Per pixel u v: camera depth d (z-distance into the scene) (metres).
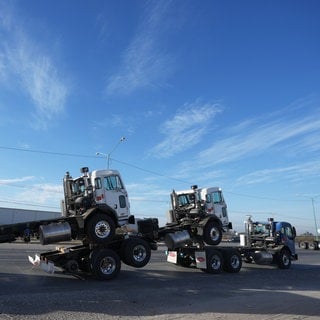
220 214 22.81
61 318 9.40
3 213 60.81
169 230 20.89
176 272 19.84
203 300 12.34
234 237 32.84
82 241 17.14
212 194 22.73
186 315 10.19
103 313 10.09
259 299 12.84
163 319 9.71
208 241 21.27
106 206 16.77
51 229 15.75
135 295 12.59
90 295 12.21
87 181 17.02
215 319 9.84
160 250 34.66
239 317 10.12
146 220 19.48
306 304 12.06
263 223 26.48
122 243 17.36
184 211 22.31
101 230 16.39
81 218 16.33
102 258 15.98
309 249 54.78
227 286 15.60
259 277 19.25
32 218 64.06
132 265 17.20
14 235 16.08
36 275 16.30
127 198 17.92
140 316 9.94
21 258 22.14
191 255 21.11
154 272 19.14
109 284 14.85
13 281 14.59
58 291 12.78
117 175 17.80
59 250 17.16
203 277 18.28
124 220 17.62
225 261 21.14
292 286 16.38
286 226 26.31
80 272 17.28
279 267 25.23
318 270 24.30
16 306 10.29
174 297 12.64
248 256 24.84
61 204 18.22
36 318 9.28
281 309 11.23
